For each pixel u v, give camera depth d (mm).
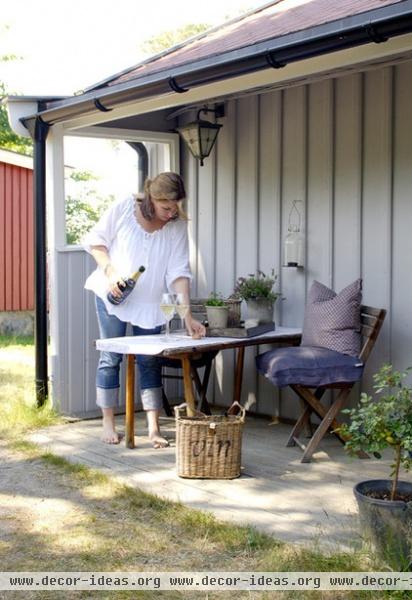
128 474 4578
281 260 5906
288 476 4543
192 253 6629
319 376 4711
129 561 3408
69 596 3102
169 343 4773
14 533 3730
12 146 17953
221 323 5129
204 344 4758
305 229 5719
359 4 4613
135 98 4922
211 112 6316
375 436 3355
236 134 6199
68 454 5012
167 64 5410
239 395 5863
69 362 6086
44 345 6078
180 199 5020
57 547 3566
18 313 12234
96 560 3422
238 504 4051
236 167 6215
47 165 6074
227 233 6316
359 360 4789
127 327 5949
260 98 5996
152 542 3604
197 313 5867
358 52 3883
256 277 6074
